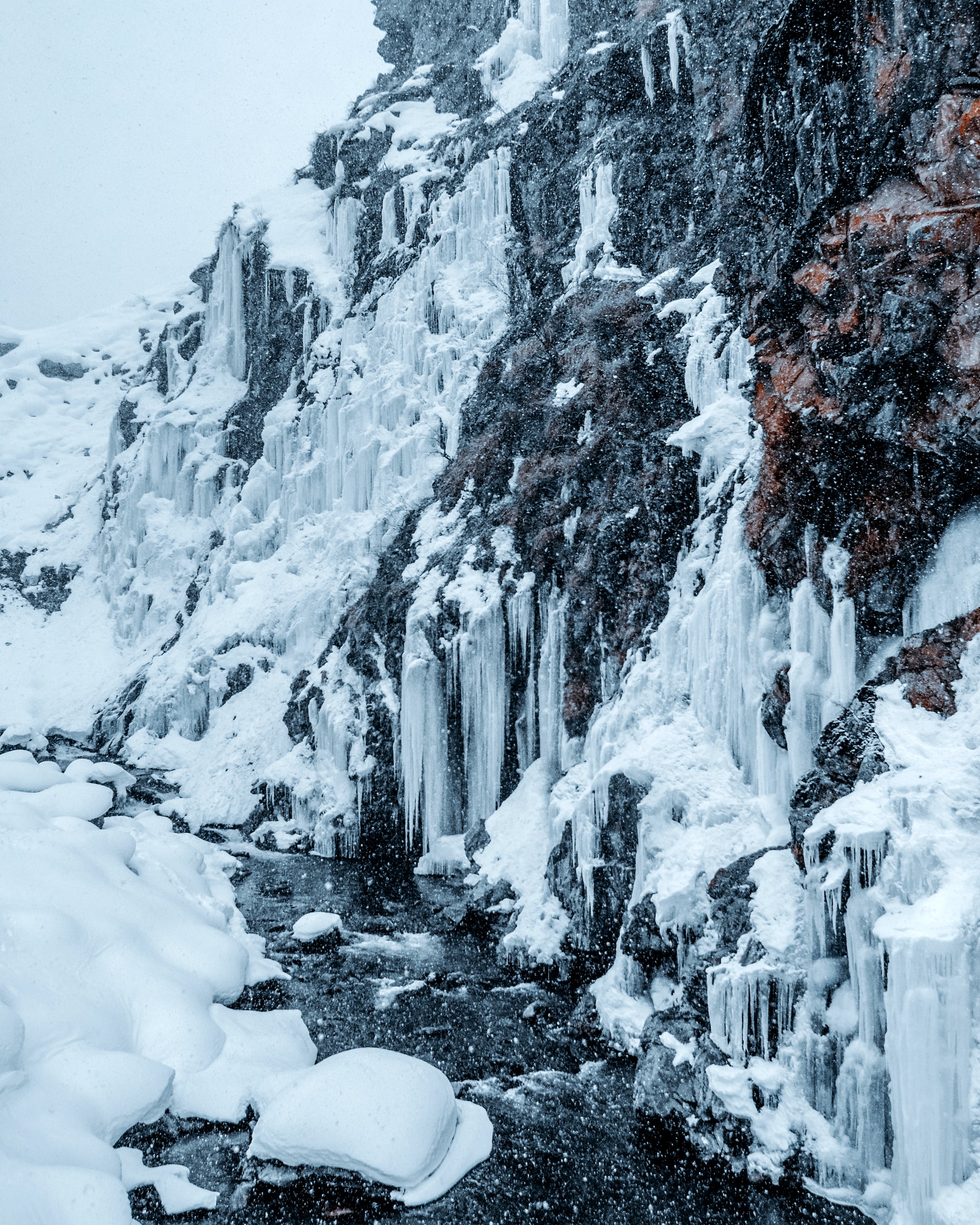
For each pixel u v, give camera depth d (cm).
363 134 4312
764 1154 974
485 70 3862
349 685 2567
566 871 1631
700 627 1469
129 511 4603
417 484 3000
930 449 1006
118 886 1509
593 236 2627
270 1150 1030
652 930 1317
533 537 2081
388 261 3709
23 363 6494
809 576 1194
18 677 4241
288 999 1509
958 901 834
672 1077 1104
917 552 1066
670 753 1430
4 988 1146
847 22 1025
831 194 1061
